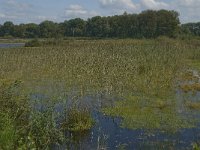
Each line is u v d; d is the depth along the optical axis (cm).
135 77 2833
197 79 3209
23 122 1464
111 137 1614
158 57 4100
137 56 4031
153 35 10906
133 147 1500
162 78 2925
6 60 3916
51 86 2681
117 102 2217
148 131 1702
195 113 2028
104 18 13275
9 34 15750
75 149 1463
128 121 1847
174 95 2486
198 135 1653
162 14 10862
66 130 1672
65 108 1756
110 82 2619
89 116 1784
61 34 14575
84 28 13875
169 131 1705
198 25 13625
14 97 1587
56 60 3691
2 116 1365
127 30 11881
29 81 2884
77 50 4644
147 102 2252
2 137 1202
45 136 1368
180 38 9338
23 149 1164
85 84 2659
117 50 4578
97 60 3441
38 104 1803
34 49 5434
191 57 5056
